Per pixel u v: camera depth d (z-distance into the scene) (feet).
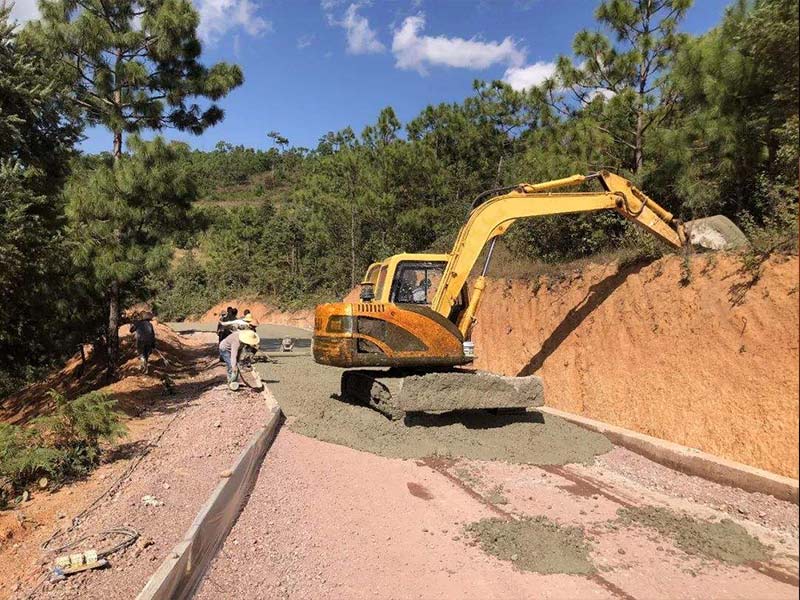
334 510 18.38
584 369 31.89
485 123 83.76
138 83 44.42
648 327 28.45
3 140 31.73
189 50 45.83
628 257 32.71
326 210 103.19
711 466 20.70
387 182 83.82
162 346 63.57
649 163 36.83
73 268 38.96
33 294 36.42
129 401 35.27
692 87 29.50
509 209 31.04
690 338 25.79
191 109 49.37
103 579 13.50
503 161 81.87
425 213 78.38
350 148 100.94
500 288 45.03
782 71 18.19
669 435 24.82
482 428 27.61
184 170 45.32
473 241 30.91
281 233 144.36
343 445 25.88
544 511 18.34
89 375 53.93
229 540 16.07
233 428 27.45
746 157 27.58
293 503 18.93
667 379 26.16
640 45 38.65
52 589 13.03
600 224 39.29
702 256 27.40
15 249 29.37
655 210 30.42
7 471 19.65
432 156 80.74
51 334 46.06
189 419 30.40
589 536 16.40
